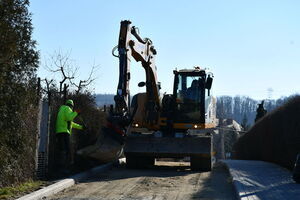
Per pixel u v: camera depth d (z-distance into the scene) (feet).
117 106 40.63
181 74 51.75
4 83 27.84
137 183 36.68
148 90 51.08
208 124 52.70
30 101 31.71
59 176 37.68
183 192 32.45
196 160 48.21
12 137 29.50
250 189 31.30
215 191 33.19
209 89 52.03
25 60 30.48
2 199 26.04
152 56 50.31
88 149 39.68
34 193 28.02
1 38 26.91
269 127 61.82
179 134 49.08
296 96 47.03
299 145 44.24
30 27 30.58
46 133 36.29
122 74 41.09
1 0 27.25
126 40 41.75
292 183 35.45
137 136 48.16
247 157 91.66
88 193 31.17
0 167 28.14
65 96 43.24
